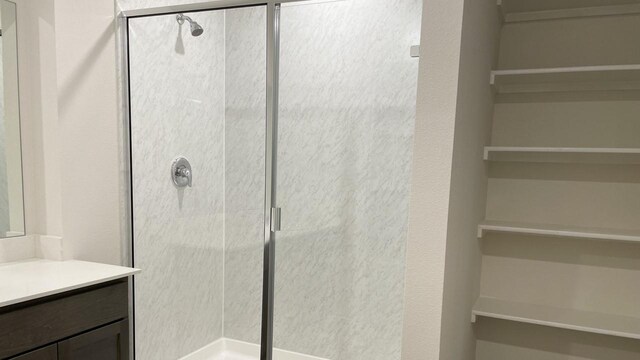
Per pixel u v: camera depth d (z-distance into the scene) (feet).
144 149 7.38
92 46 6.56
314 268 7.14
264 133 7.60
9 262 6.10
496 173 7.72
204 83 7.65
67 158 6.28
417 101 4.58
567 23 7.22
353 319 7.03
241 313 8.21
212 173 8.02
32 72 6.20
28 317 4.71
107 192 6.92
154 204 7.60
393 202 6.64
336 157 6.85
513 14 7.47
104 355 5.70
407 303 4.73
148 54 7.30
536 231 6.54
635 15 6.81
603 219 7.08
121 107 7.07
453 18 4.38
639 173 6.84
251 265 8.06
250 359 8.18
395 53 6.41
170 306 7.99
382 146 6.61
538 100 7.41
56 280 5.29
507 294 7.77
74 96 6.32
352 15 6.53
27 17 6.15
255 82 7.50
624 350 7.10
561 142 7.32
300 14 6.70
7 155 6.07
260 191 7.79
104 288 5.63
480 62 5.77
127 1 7.12
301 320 7.28
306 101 6.85
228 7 6.78
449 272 4.79
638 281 6.93
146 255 7.53
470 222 6.05
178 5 6.77
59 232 6.29
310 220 7.06
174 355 8.12
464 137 5.03
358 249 6.91
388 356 6.90
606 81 6.92
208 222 8.16
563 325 6.46
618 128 6.97
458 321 5.66
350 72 6.64
